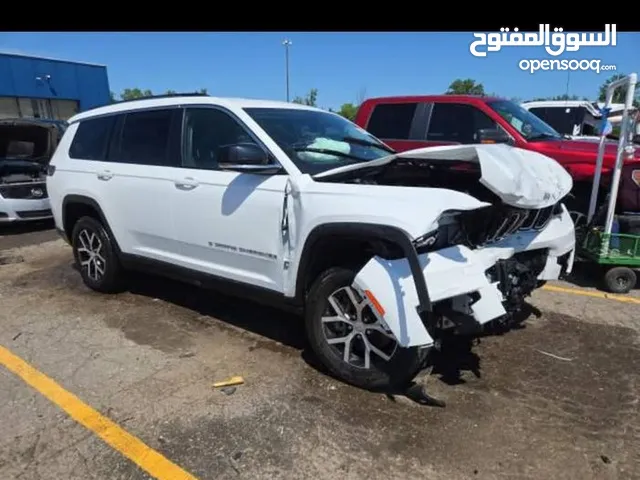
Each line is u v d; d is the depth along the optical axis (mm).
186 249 4059
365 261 3090
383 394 3127
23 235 8156
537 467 2494
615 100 10125
